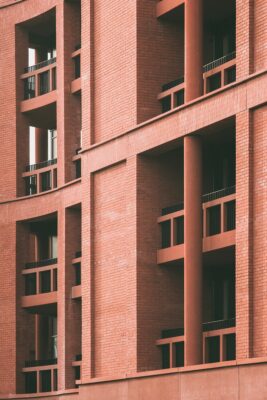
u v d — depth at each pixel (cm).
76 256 4609
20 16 4959
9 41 4988
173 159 3969
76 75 4669
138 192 3916
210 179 3934
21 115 4956
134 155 3934
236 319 3425
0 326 4916
